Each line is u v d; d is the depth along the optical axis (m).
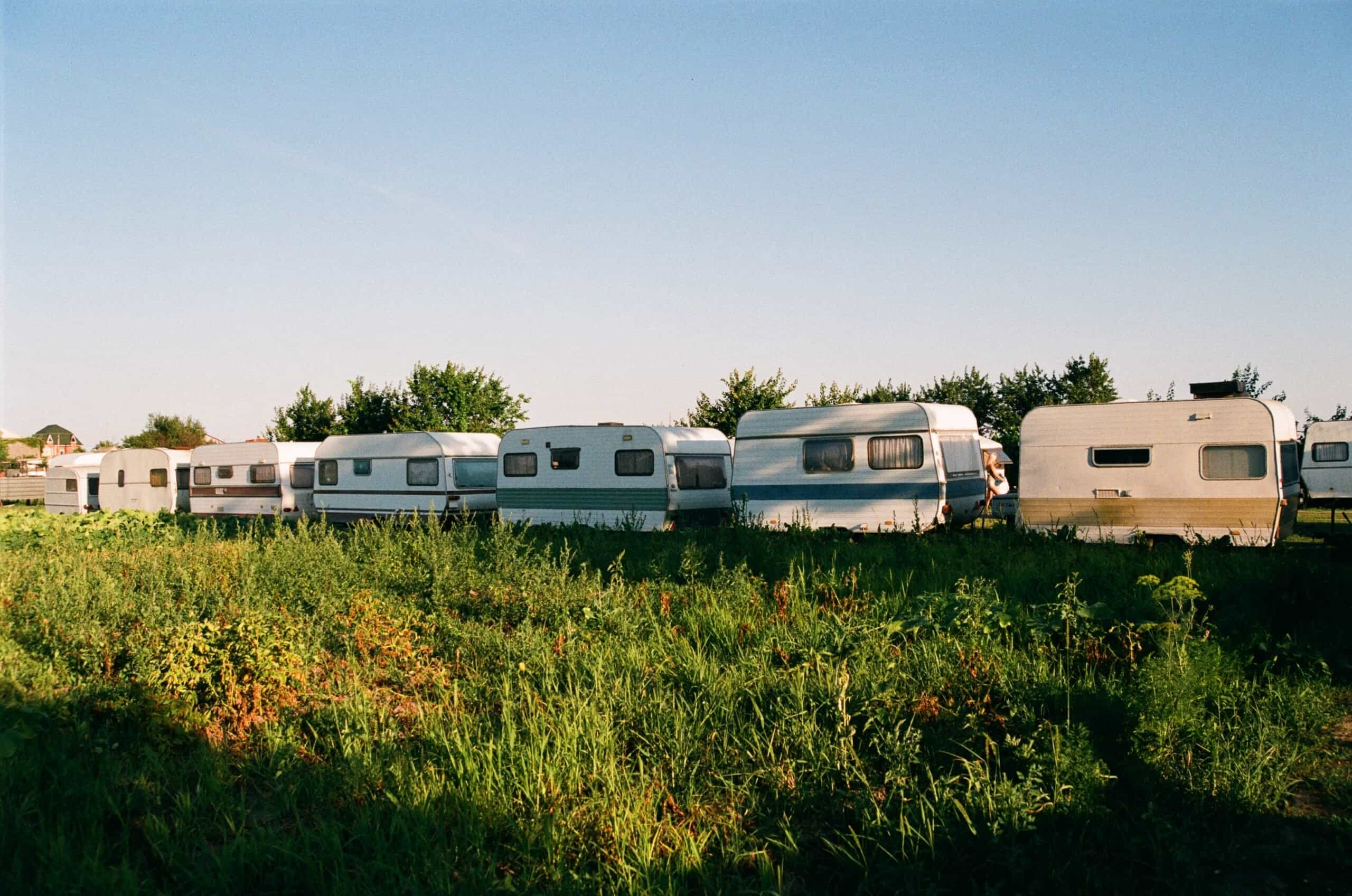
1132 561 12.80
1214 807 5.10
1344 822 4.94
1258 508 14.66
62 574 12.04
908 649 7.64
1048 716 5.97
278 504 26.36
